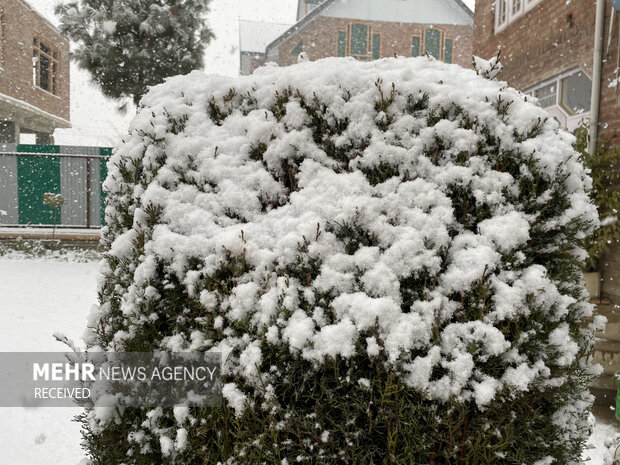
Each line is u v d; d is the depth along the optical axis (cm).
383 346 192
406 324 192
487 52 927
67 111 2330
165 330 229
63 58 2267
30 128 2081
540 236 211
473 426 192
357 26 2511
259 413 201
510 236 204
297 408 199
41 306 705
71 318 656
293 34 2481
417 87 235
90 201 1133
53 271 923
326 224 219
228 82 266
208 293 212
